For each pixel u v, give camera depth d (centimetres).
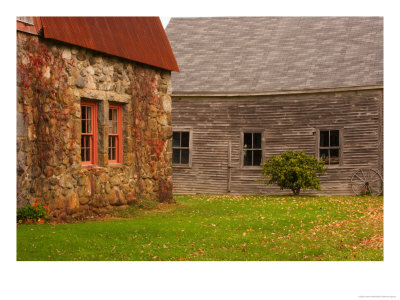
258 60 1855
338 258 781
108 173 1120
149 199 1273
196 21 2114
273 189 1731
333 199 1476
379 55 1678
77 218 1017
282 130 1717
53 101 969
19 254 735
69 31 1000
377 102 1594
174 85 1828
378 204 1332
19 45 900
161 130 1334
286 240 888
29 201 925
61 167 986
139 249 805
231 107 1778
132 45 1210
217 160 1789
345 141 1639
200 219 1082
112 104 1166
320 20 1928
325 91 1648
